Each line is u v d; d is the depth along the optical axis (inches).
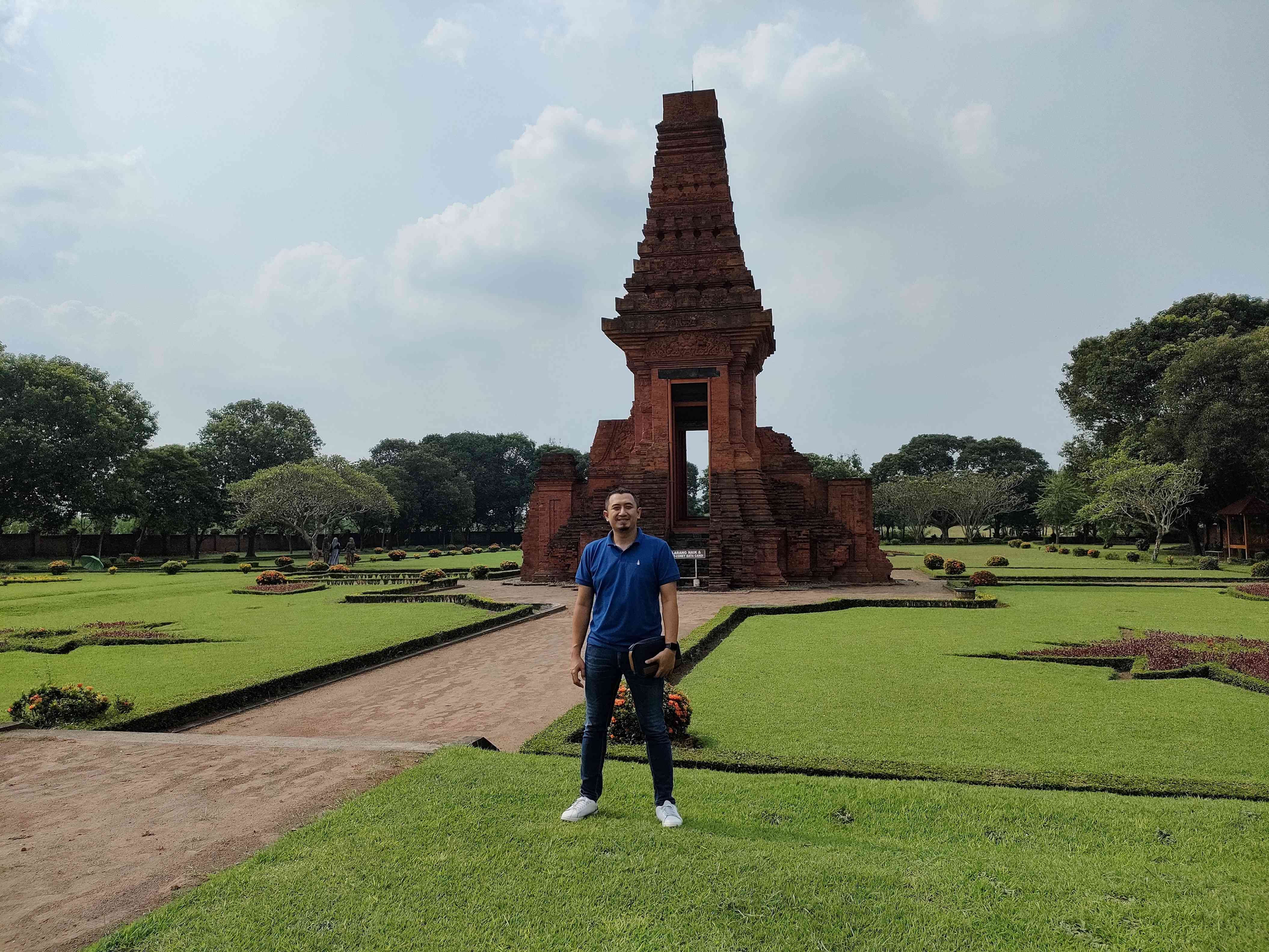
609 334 1208.8
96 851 189.9
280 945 138.8
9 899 164.9
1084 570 1475.1
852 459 3779.5
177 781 241.4
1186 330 1990.7
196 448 2551.7
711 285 1229.7
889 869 166.2
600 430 1275.8
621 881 160.6
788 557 1176.2
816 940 139.0
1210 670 446.6
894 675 449.7
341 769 248.1
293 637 644.1
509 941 139.4
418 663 549.3
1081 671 463.2
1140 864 173.9
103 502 1921.8
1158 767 276.5
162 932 143.8
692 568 1120.2
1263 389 1608.0
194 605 937.5
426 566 1883.6
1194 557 1904.5
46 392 1820.9
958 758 286.5
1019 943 139.6
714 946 137.1
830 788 225.9
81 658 552.7
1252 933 143.3
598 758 200.5
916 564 1824.6
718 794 219.5
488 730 364.5
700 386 1252.5
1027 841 189.8
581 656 210.8
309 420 3041.3
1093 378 2106.3
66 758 269.1
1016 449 3818.9
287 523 2124.8
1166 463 1665.8
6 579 1430.9
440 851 175.5
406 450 3577.8
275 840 193.5
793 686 419.2
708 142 1277.1
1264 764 279.9
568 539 1236.5
